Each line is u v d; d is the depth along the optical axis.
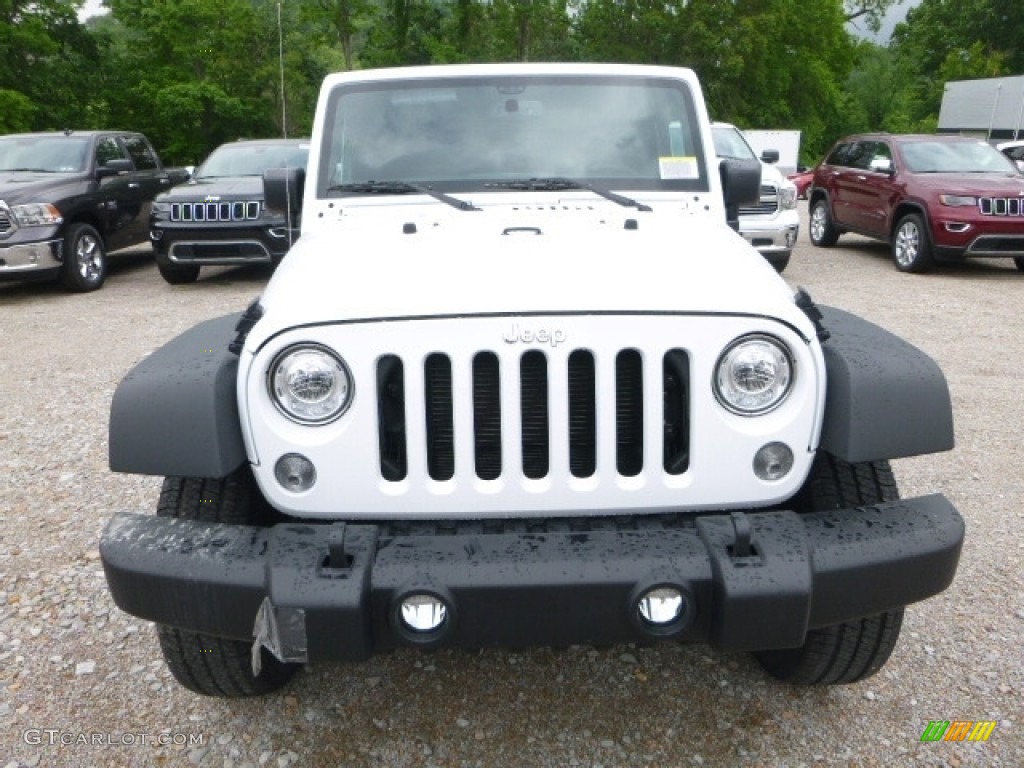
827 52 44.59
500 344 2.15
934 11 61.78
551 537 2.14
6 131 31.02
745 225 10.22
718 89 39.56
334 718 2.81
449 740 2.70
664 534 2.15
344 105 3.64
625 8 38.59
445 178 3.50
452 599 2.05
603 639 2.12
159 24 36.62
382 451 2.23
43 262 9.82
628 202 3.37
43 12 34.78
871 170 12.43
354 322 2.15
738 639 2.07
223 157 11.44
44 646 3.16
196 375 2.20
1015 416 5.63
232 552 2.13
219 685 2.69
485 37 38.09
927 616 3.29
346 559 2.08
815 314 2.39
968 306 9.16
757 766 2.57
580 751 2.64
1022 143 19.02
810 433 2.23
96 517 4.21
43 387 6.45
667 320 2.16
